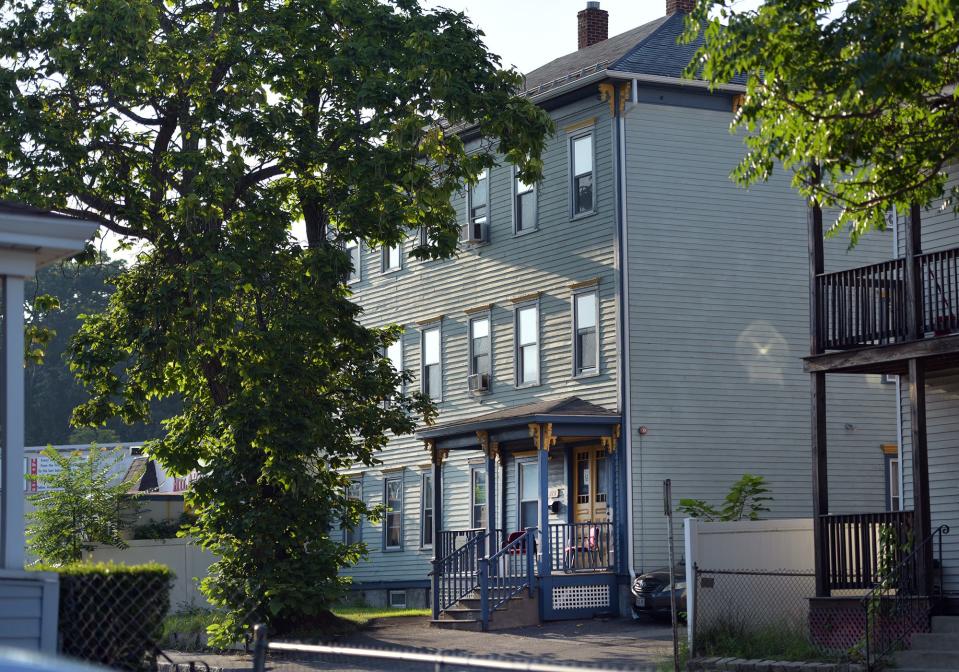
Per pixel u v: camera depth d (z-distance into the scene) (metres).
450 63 27.91
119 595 13.56
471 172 28.50
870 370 22.39
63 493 36.25
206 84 27.84
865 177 20.19
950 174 22.81
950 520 22.59
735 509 30.31
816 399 22.28
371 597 42.84
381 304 43.03
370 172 27.34
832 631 21.28
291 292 27.47
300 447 26.41
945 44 17.62
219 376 27.02
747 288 34.06
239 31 27.98
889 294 21.56
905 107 18.86
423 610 37.91
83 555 35.88
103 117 27.67
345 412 29.23
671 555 18.89
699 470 32.84
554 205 35.38
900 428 23.61
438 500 34.59
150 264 27.89
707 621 21.94
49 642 12.97
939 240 23.11
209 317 25.73
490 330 37.75
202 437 27.47
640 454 32.25
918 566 20.34
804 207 35.06
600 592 31.44
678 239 33.50
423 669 19.14
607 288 33.28
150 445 27.86
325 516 27.84
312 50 28.08
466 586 31.70
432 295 40.50
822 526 21.84
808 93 17.86
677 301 33.25
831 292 22.47
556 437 31.80
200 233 26.67
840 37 17.00
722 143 34.31
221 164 27.09
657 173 33.50
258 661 10.63
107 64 26.44
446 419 39.44
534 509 35.66
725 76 17.98
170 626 30.11
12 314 13.80
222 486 26.81
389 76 27.83
